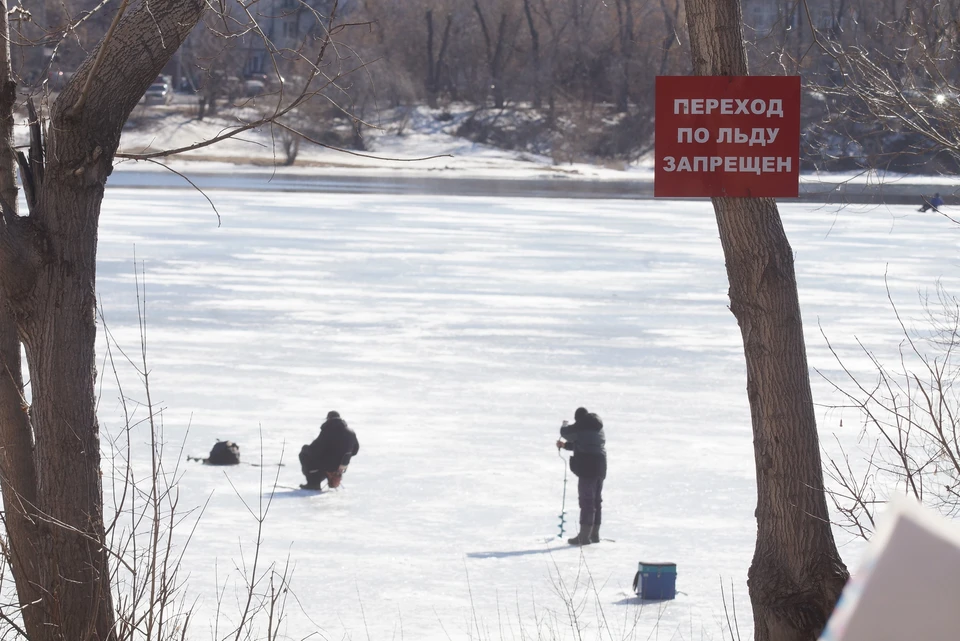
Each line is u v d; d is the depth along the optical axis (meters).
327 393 70.19
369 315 100.69
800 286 122.75
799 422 19.28
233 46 19.31
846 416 61.53
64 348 17.75
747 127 18.03
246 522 44.03
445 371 77.81
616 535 44.41
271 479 51.47
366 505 47.94
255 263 135.75
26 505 18.62
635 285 124.75
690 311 107.06
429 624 33.22
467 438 60.31
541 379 75.75
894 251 164.75
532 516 46.97
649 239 178.50
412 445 58.66
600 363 81.44
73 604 17.89
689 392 72.56
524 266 139.75
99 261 133.12
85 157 17.47
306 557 39.97
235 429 60.41
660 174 18.27
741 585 38.50
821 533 19.34
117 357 79.00
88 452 18.06
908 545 2.30
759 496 19.80
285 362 79.31
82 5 19.61
